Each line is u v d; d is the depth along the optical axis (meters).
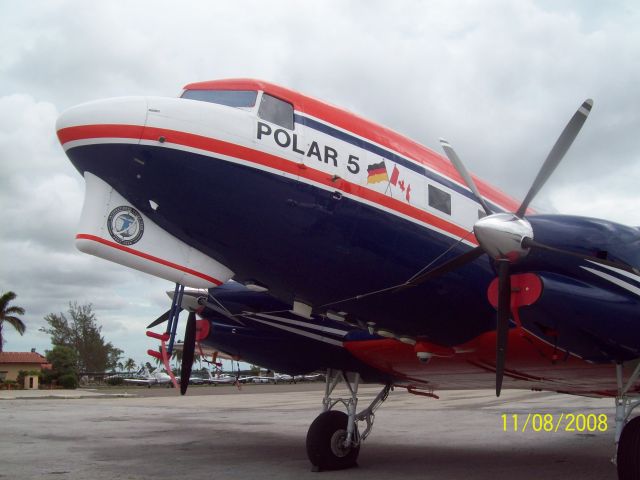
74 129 6.58
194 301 9.58
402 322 8.05
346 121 7.63
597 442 13.23
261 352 10.11
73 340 74.75
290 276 7.45
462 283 7.74
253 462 9.97
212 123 6.76
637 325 6.47
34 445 12.43
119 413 22.08
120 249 6.92
